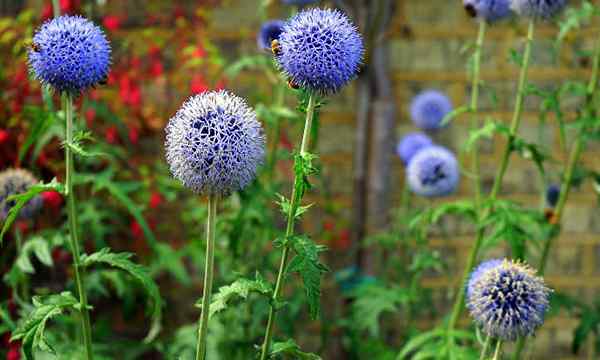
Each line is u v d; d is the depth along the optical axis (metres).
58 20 0.60
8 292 0.97
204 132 0.54
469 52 1.11
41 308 0.60
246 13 1.09
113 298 1.08
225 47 1.10
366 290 0.94
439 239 1.12
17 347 0.90
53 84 0.60
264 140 0.56
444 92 1.12
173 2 1.08
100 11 1.05
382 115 1.07
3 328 0.75
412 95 1.12
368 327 1.04
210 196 0.55
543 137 1.11
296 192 0.56
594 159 1.11
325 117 1.11
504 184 1.12
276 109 0.85
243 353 0.89
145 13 1.08
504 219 0.76
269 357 0.58
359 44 0.58
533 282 0.62
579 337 0.83
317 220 1.11
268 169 0.90
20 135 0.96
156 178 1.05
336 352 1.09
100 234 0.90
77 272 0.62
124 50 1.02
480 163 1.12
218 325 0.91
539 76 1.10
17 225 0.78
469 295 0.63
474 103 0.82
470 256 0.81
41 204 0.77
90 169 1.02
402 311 1.09
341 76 0.57
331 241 1.11
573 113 1.11
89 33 0.60
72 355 0.78
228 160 0.54
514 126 0.78
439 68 1.11
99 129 1.03
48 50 0.59
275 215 1.08
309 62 0.56
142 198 1.01
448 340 0.79
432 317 1.12
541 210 0.81
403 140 1.03
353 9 1.05
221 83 1.05
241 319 0.90
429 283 1.12
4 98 0.97
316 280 0.55
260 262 0.91
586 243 1.12
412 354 0.98
